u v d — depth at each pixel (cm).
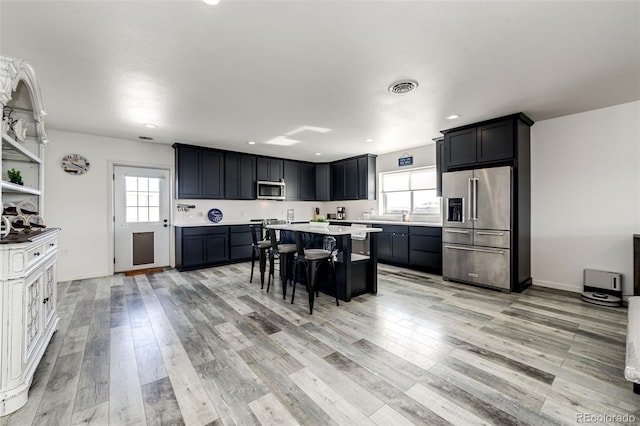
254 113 344
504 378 181
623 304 314
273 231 353
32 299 184
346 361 202
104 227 455
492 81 262
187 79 254
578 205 354
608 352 212
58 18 171
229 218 594
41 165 271
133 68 234
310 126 399
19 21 173
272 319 279
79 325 265
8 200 262
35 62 222
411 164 555
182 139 474
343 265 330
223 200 586
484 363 198
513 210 355
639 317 186
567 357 205
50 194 413
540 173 381
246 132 430
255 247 415
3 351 153
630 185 321
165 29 184
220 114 347
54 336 242
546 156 376
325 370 191
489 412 151
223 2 159
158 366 197
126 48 205
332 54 215
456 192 398
